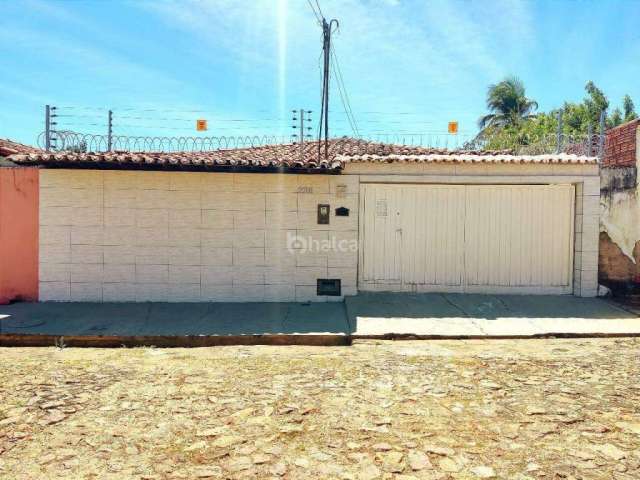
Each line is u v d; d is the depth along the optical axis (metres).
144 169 7.85
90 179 8.36
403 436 3.68
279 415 4.07
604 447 3.49
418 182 8.57
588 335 6.82
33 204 8.36
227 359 5.80
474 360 5.70
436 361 5.66
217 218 8.46
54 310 7.85
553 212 8.73
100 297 8.45
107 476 3.13
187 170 7.92
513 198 8.72
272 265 8.54
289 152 12.62
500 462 3.29
